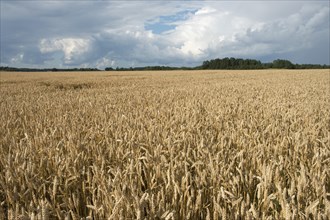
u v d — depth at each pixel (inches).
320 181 115.8
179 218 105.6
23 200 114.4
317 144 182.4
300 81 1007.6
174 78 1360.7
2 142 195.9
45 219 85.7
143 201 92.8
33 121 268.1
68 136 185.3
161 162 132.8
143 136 191.9
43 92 681.6
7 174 126.2
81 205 120.8
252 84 853.2
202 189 112.1
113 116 296.7
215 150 167.3
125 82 1066.1
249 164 144.3
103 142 184.2
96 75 1763.0
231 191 115.3
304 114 287.1
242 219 93.1
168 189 113.0
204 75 1700.3
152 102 420.8
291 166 145.8
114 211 88.2
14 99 538.3
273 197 100.9
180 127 227.5
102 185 110.7
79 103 420.2
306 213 90.7
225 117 276.8
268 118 273.1
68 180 125.2
